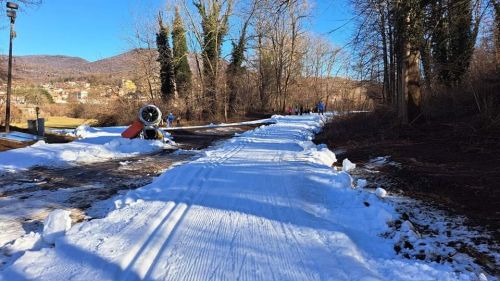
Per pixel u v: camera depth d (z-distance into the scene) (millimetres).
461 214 6762
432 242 5516
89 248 5387
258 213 6766
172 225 6227
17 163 13633
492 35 20234
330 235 5680
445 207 7238
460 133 13641
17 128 24781
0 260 5391
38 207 8281
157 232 5914
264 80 58750
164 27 46969
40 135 21734
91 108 57781
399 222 6012
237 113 48781
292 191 8180
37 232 6543
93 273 4633
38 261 5051
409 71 16938
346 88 36500
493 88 15953
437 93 19656
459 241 5570
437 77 20812
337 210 6867
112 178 11516
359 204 6930
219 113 45125
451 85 19500
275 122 37281
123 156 16312
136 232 5941
